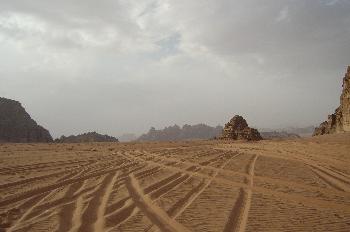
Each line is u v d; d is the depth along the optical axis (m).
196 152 24.73
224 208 9.06
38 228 7.33
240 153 24.62
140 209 8.86
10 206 9.09
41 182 12.18
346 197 10.89
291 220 8.15
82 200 9.77
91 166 16.42
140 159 19.61
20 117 88.00
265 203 9.73
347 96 46.22
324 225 7.84
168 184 12.19
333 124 56.56
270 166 17.45
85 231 7.16
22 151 24.59
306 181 13.42
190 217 8.21
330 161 20.09
